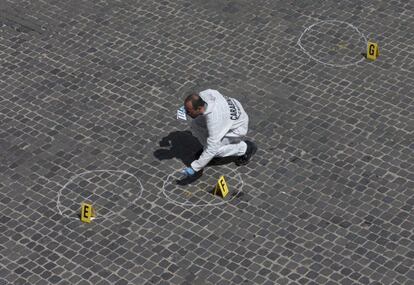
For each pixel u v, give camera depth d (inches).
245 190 1117.1
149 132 1200.2
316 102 1229.1
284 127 1195.3
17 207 1111.0
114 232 1074.7
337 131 1186.6
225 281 1014.4
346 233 1061.8
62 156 1172.5
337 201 1098.7
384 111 1211.9
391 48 1310.3
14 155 1176.8
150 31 1359.5
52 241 1068.5
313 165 1143.6
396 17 1365.7
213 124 1082.7
